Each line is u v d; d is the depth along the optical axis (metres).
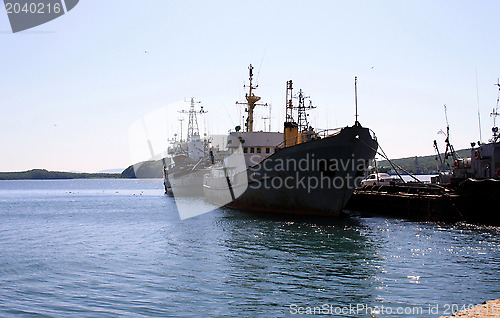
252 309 14.80
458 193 36.31
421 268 20.05
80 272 20.41
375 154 37.06
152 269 20.66
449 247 24.89
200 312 14.61
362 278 18.44
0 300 16.16
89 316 14.37
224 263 21.55
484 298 15.62
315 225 33.81
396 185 46.06
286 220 36.66
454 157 49.34
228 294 16.50
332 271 19.66
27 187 197.75
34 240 31.27
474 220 35.50
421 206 37.59
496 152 38.31
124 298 16.22
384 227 32.78
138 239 30.30
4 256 24.73
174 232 32.88
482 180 34.41
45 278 19.41
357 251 23.95
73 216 50.41
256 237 28.86
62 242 29.97
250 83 55.31
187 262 21.98
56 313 14.69
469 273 19.08
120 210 58.22
